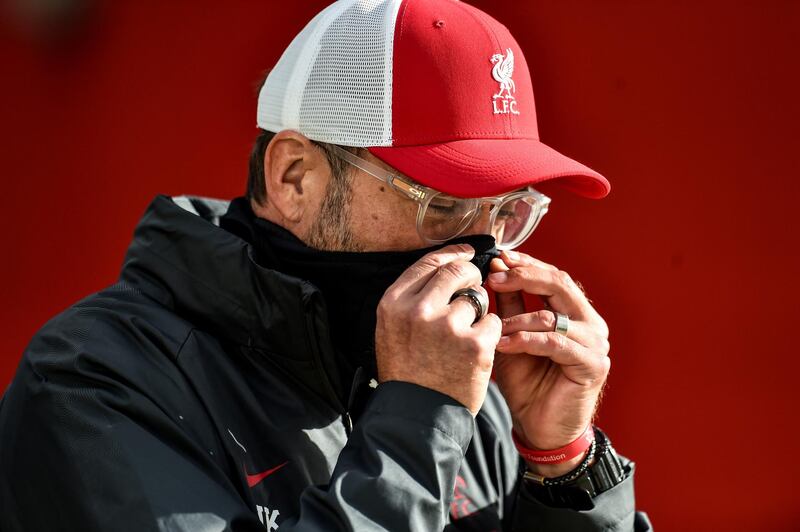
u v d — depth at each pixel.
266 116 6.35
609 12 12.20
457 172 5.70
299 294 5.66
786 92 11.87
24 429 5.32
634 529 7.18
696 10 12.02
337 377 5.89
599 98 12.34
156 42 12.74
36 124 12.84
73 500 4.96
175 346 5.61
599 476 6.74
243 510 5.08
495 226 6.58
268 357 5.98
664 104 12.22
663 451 12.64
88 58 12.77
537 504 6.75
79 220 13.01
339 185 6.05
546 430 6.62
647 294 12.55
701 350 12.47
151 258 6.11
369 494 4.85
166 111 12.82
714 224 12.27
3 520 5.28
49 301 13.07
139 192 12.91
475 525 6.73
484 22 6.14
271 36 12.58
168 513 4.83
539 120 12.48
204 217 6.73
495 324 5.44
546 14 12.30
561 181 6.73
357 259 6.03
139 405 5.20
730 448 12.47
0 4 12.57
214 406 5.54
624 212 12.52
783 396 12.24
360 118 5.87
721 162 12.17
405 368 5.25
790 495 12.30
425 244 6.09
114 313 5.68
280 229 6.29
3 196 12.91
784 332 12.20
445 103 5.82
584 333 6.41
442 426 5.09
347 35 5.97
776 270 12.16
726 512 12.47
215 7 12.63
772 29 11.84
